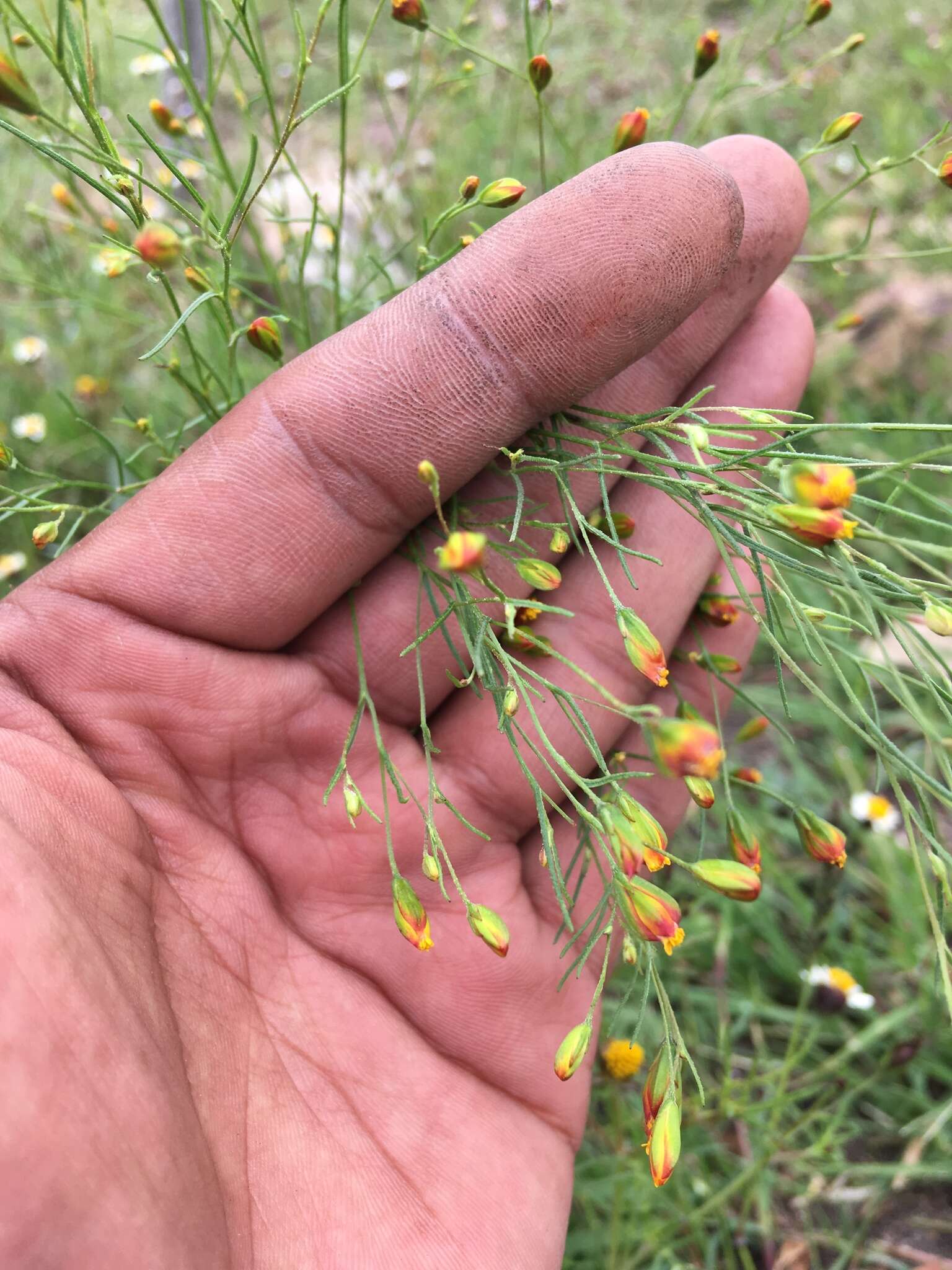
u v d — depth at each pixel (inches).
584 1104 4.4
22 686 3.7
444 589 3.8
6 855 2.9
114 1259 2.7
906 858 5.9
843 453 7.6
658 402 4.4
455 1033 4.3
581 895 4.5
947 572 7.1
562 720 4.4
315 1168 3.6
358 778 4.3
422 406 3.7
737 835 3.5
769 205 4.2
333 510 3.9
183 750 3.9
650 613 4.4
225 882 3.9
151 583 3.8
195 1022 3.5
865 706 6.7
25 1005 2.7
